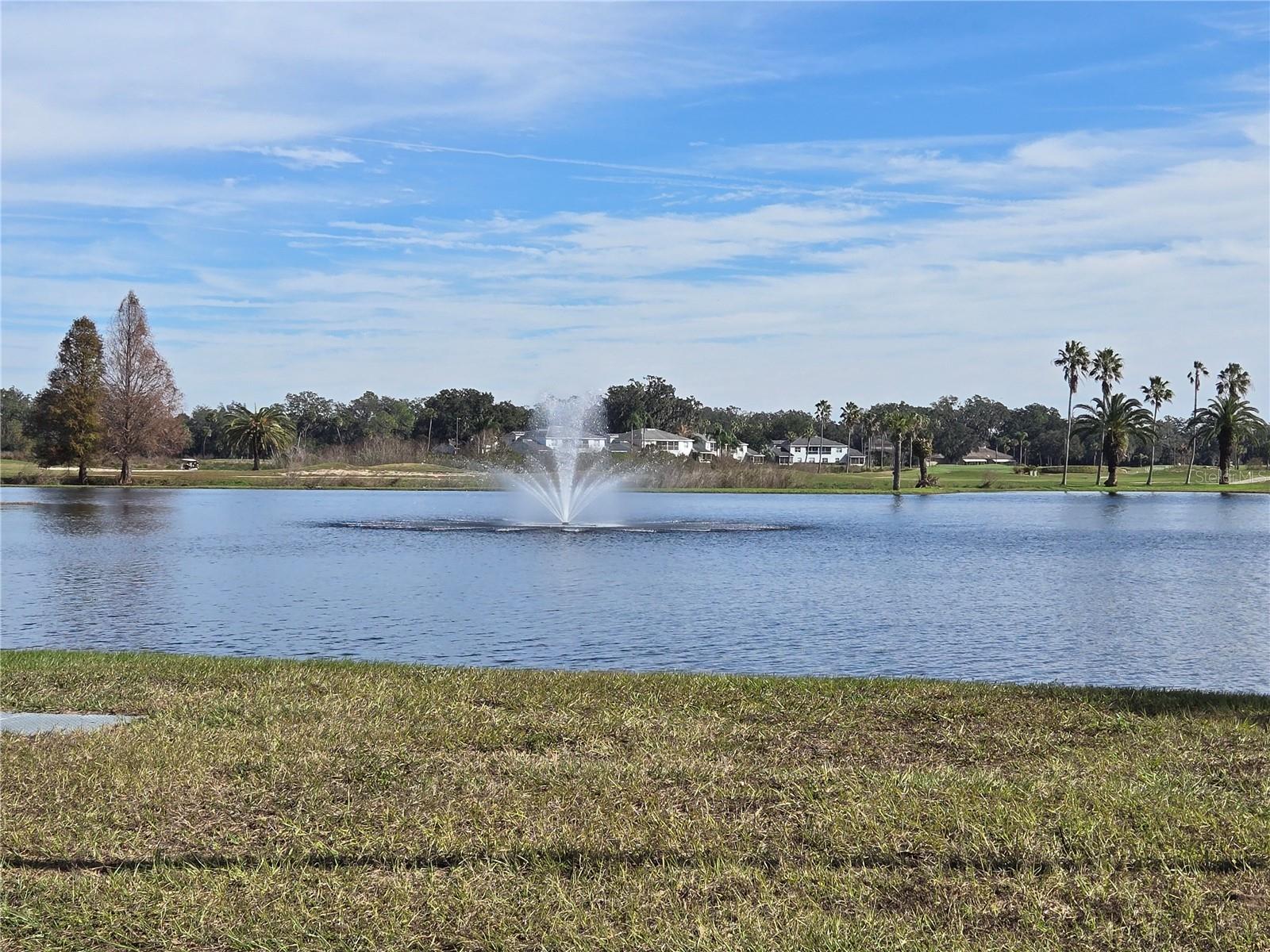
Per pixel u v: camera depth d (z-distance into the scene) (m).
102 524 57.06
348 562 38.66
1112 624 24.81
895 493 107.38
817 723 10.73
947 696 12.09
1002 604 28.52
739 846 7.25
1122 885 6.52
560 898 6.41
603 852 7.16
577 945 5.86
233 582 32.09
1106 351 131.75
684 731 10.33
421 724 10.55
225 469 137.25
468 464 130.62
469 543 47.03
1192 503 96.50
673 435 191.38
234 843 7.33
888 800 8.07
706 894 6.48
